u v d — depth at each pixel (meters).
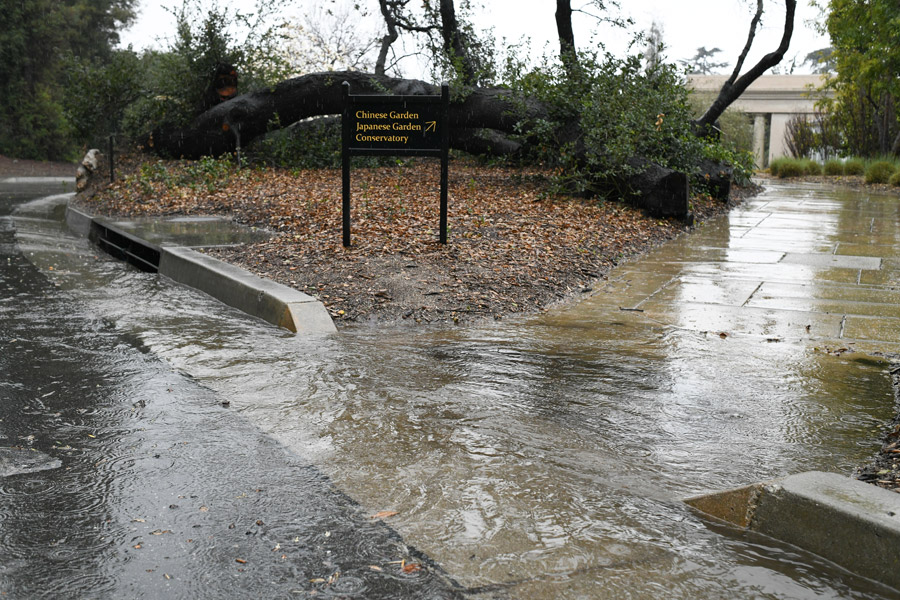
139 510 3.42
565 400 5.05
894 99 33.34
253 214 13.65
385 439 4.32
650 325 7.19
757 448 4.26
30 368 5.71
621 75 16.67
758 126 54.66
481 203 13.77
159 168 18.56
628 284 9.09
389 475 3.84
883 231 13.58
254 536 3.20
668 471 3.94
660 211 14.12
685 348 6.37
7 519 3.32
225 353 6.18
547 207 13.73
